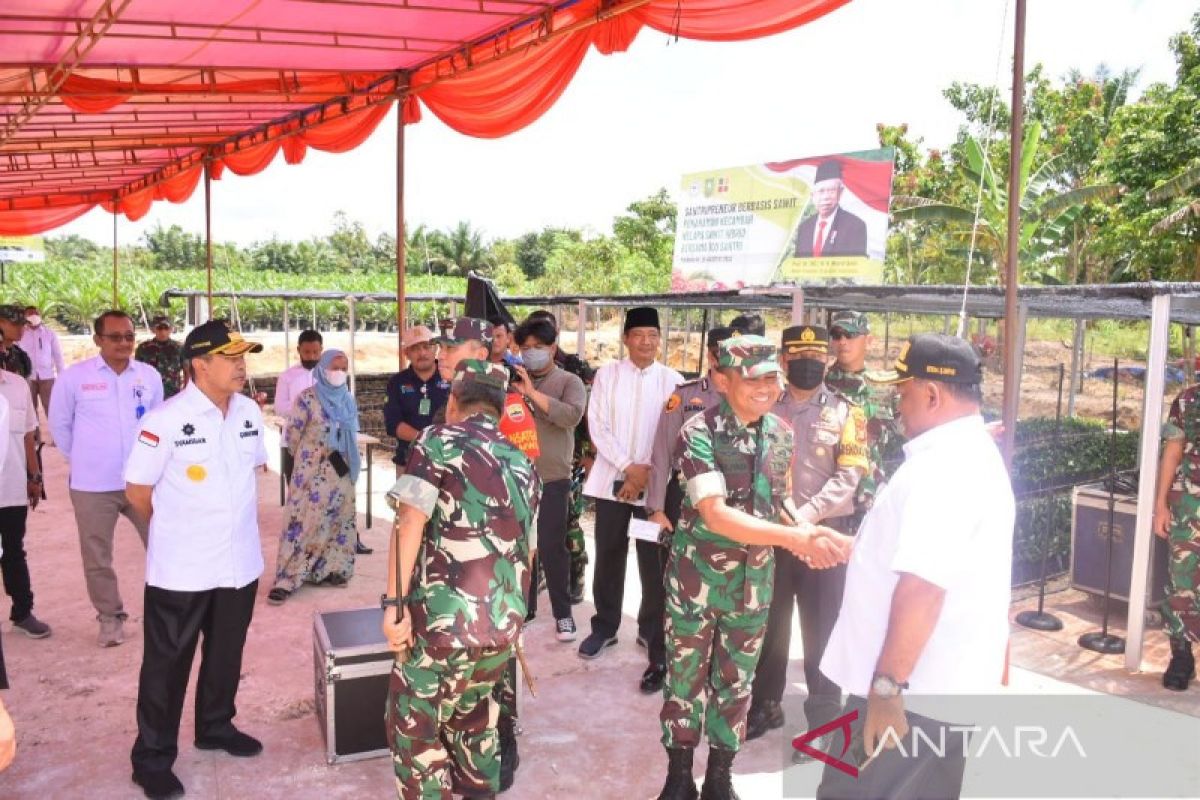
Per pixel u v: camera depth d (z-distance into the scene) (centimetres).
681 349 1645
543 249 6981
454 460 260
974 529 200
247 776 342
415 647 262
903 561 195
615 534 464
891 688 198
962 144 2872
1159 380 446
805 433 359
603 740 378
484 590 261
